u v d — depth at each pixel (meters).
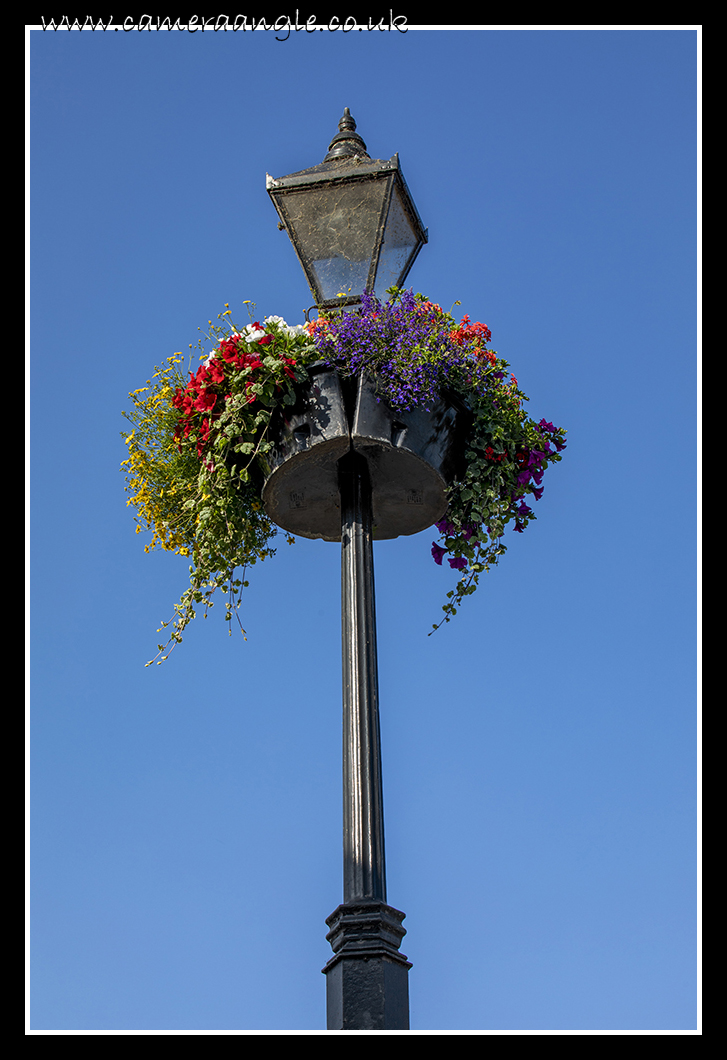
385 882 3.67
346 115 5.25
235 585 4.68
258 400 4.41
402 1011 3.39
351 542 4.31
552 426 5.03
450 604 4.83
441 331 4.51
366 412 4.28
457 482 4.66
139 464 4.96
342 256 4.72
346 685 4.04
